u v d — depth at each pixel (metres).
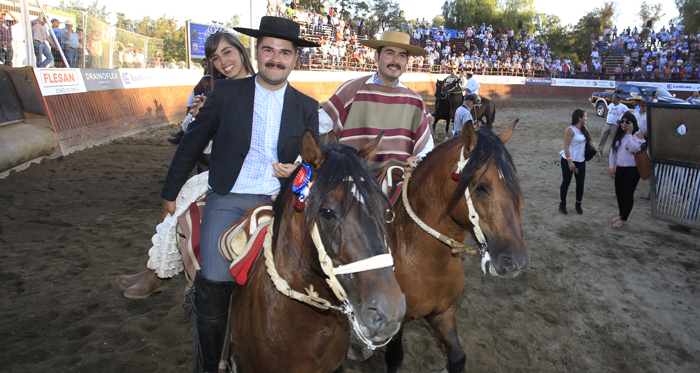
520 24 42.34
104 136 9.92
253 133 1.98
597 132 15.57
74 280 3.96
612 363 3.28
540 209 6.91
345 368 3.03
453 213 2.25
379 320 1.32
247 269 1.78
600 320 3.85
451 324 2.54
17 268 4.11
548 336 3.58
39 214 5.46
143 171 7.68
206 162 3.75
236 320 1.89
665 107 5.83
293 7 23.59
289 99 2.00
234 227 1.88
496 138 2.14
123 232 5.07
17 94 7.93
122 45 12.71
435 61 29.41
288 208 1.64
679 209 6.02
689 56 34.81
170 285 4.02
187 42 15.59
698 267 4.91
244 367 1.89
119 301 3.67
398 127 3.03
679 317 3.92
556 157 10.90
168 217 2.16
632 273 4.76
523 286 4.42
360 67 24.80
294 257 1.60
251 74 3.51
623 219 6.05
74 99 9.16
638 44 36.81
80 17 10.94
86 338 3.15
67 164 7.80
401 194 2.58
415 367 3.09
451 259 2.39
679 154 5.86
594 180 8.89
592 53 36.53
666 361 3.33
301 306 1.63
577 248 5.40
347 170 1.39
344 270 1.36
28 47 8.73
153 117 12.54
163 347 3.10
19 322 3.28
